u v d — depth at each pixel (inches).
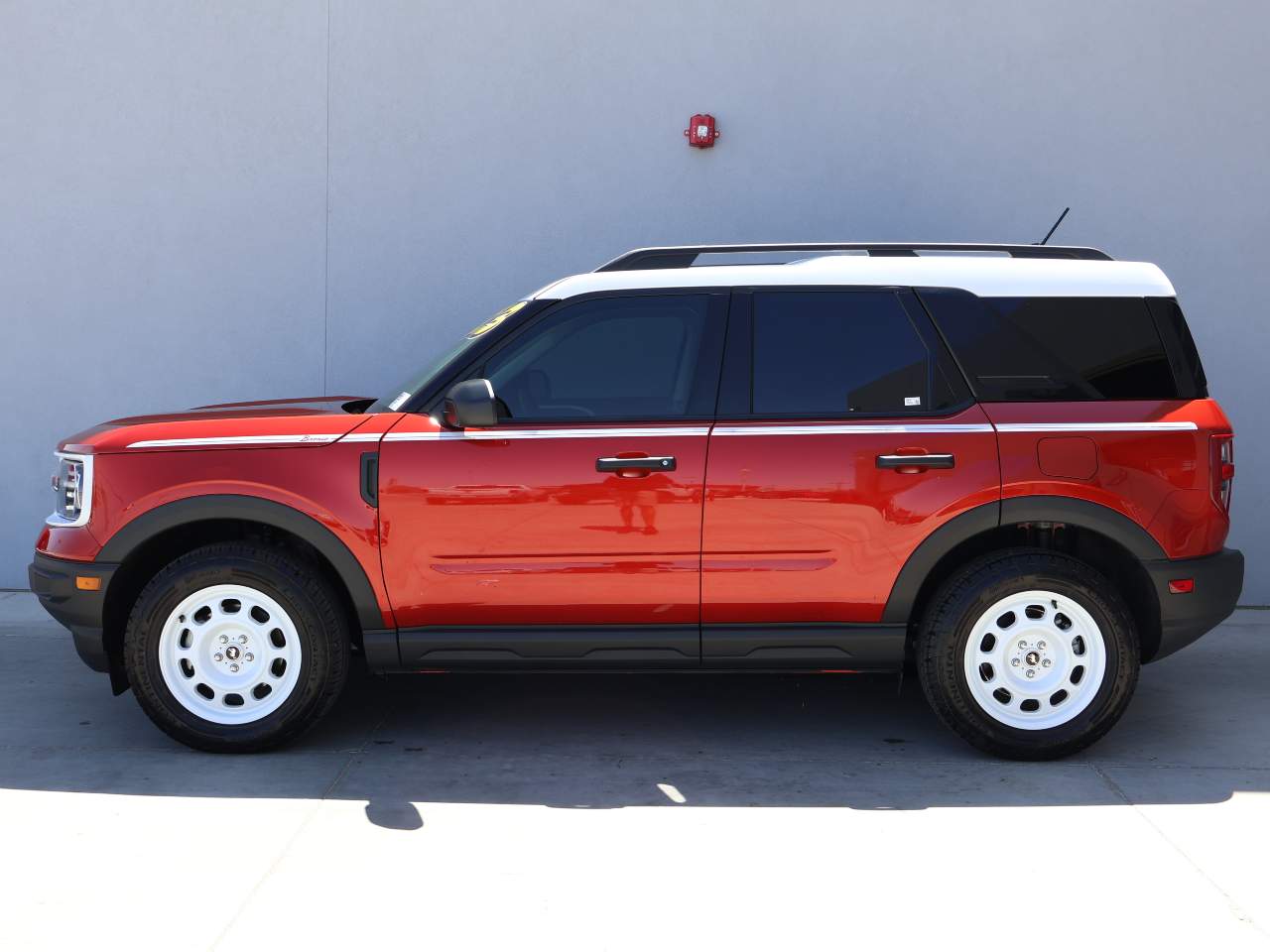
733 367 171.9
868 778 164.9
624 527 168.2
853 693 207.0
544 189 263.4
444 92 262.5
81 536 172.1
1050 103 255.9
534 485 168.1
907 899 127.2
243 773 166.6
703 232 262.8
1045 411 169.3
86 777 164.7
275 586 169.8
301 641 171.0
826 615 170.7
